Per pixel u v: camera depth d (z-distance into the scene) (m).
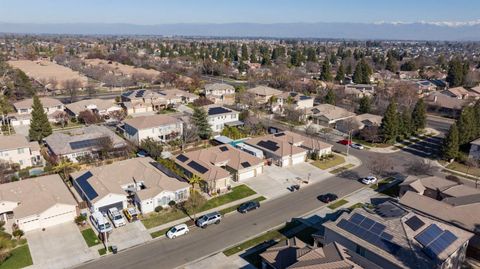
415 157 71.50
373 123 85.38
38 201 45.16
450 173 63.38
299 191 55.53
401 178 60.94
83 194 49.88
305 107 102.38
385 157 65.56
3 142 61.22
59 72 139.25
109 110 96.94
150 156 65.81
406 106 94.50
